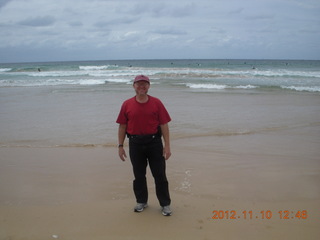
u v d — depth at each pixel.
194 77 27.27
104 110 10.94
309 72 33.50
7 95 15.55
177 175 4.73
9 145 6.55
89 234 3.05
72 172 4.89
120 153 3.46
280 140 6.93
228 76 28.09
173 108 11.34
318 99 14.17
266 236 3.03
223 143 6.64
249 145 6.50
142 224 3.26
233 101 13.31
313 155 5.82
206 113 10.32
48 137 7.20
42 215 3.46
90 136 7.25
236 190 4.17
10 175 4.78
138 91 3.16
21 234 3.05
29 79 26.09
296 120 9.24
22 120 9.21
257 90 18.03
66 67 44.34
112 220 3.35
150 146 3.32
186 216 3.45
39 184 4.41
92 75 29.95
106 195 4.03
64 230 3.13
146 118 3.25
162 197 3.46
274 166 5.18
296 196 3.98
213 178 4.61
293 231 3.12
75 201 3.85
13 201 3.85
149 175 4.73
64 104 12.47
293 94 16.17
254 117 9.67
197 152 5.96
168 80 24.41
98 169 5.02
